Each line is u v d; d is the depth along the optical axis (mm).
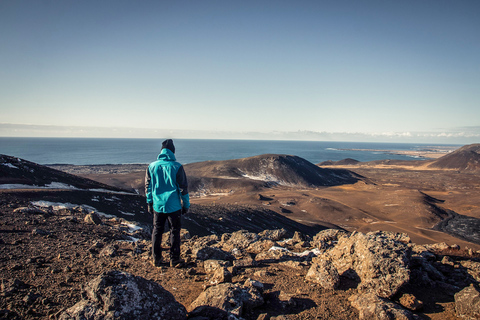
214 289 3867
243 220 51375
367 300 3852
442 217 76438
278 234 9812
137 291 3025
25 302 3586
